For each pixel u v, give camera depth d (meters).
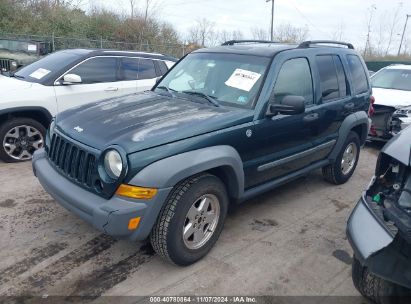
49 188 3.47
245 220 4.39
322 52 4.88
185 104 3.94
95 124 3.47
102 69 6.66
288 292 3.19
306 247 3.89
